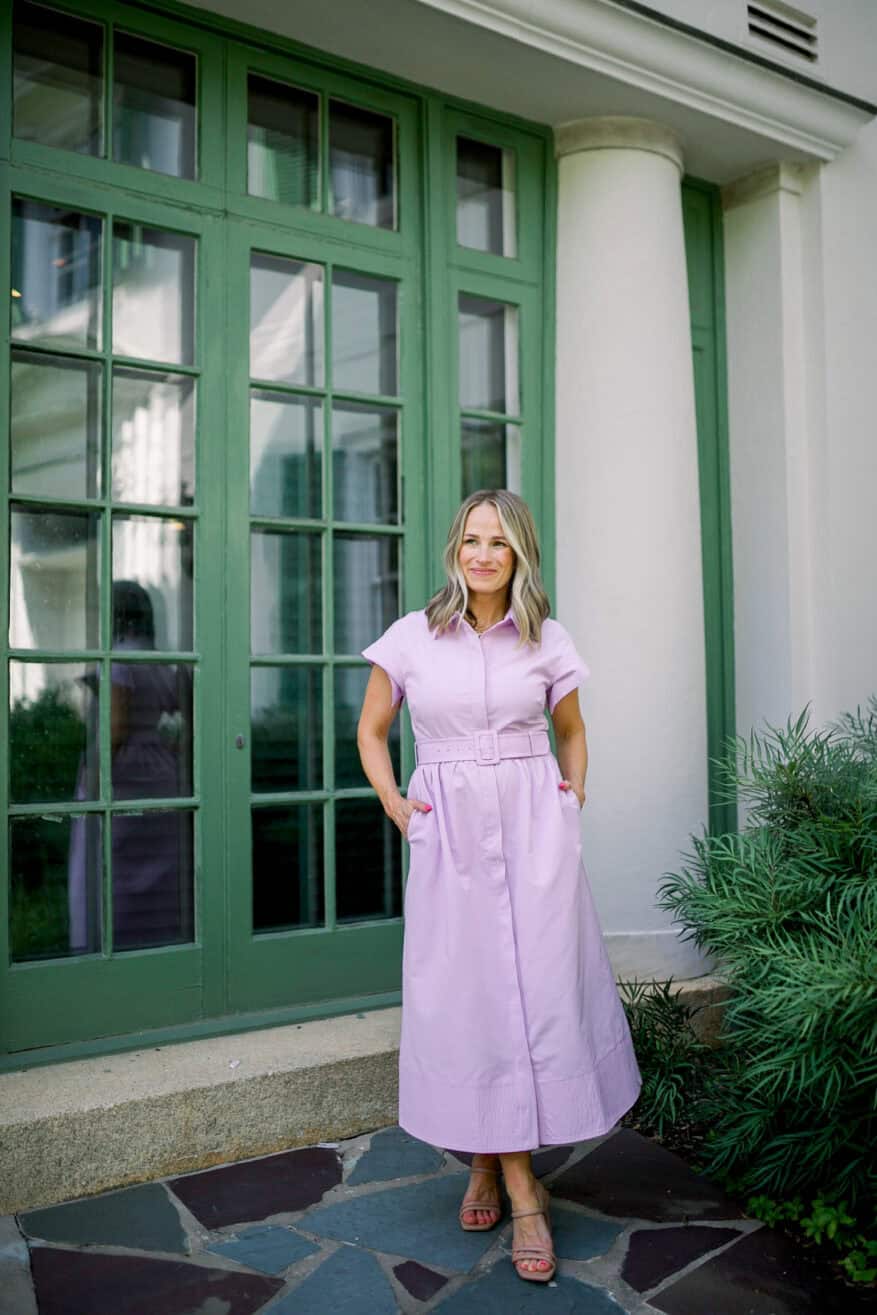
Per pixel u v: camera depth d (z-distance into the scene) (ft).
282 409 10.84
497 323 12.19
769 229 13.32
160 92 10.24
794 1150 8.42
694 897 9.23
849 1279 7.49
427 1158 9.08
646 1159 9.25
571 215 12.31
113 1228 7.87
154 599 10.11
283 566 10.79
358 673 11.23
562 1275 7.38
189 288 10.37
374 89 11.37
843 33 13.21
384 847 11.25
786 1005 7.40
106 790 9.73
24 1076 8.95
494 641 7.88
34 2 9.56
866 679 13.14
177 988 9.95
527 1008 7.45
